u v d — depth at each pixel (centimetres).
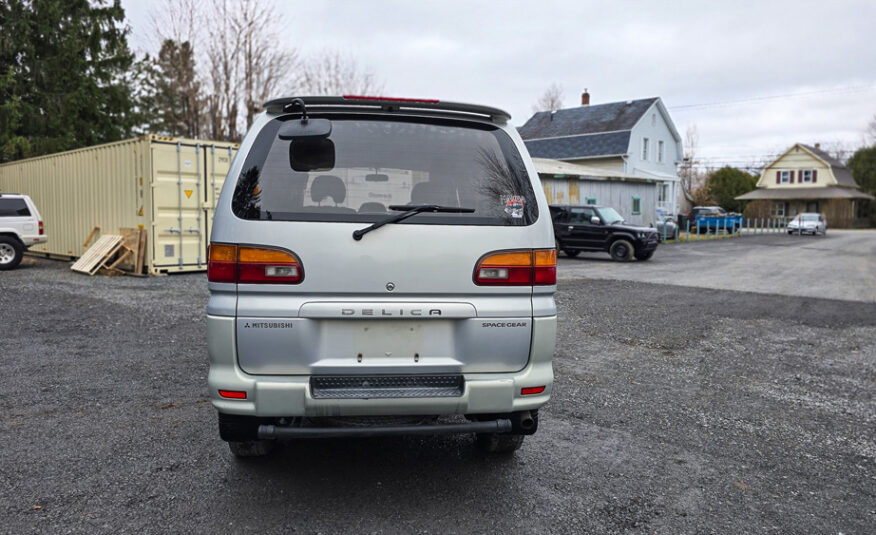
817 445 441
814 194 6375
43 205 1728
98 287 1148
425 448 408
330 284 294
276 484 348
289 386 291
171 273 1388
